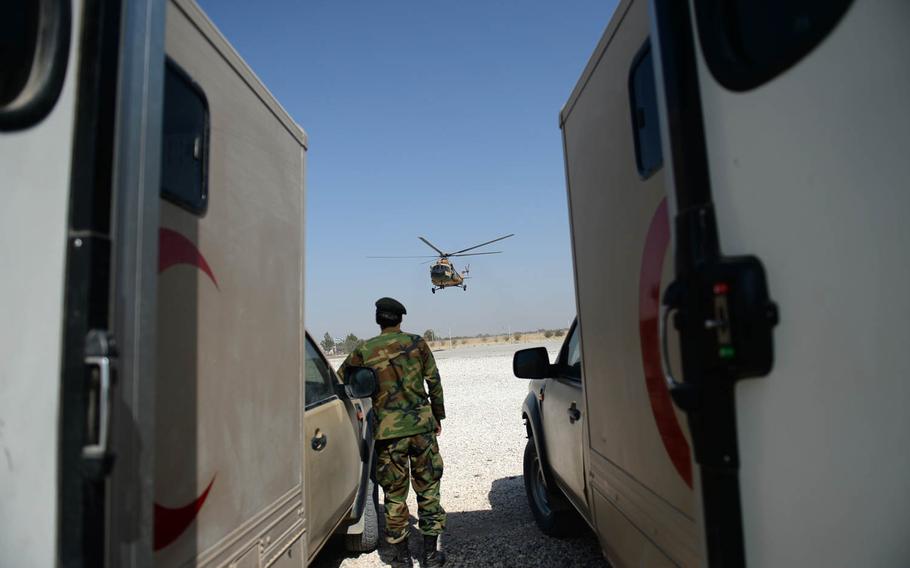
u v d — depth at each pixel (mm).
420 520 3920
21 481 1134
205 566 1780
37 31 1226
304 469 2816
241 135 2207
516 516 4840
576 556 3930
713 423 1225
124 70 1274
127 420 1225
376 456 4133
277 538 2381
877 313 1071
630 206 2086
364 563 4105
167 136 1668
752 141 1214
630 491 2248
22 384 1150
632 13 2010
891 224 1063
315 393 3445
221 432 1919
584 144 2723
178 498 1644
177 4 1770
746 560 1186
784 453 1148
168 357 1621
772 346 1157
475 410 10289
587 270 2734
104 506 1150
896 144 1062
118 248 1230
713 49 1290
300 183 2895
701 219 1260
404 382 3949
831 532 1104
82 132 1188
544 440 4266
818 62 1145
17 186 1191
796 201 1153
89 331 1139
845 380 1096
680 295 1290
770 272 1171
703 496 1267
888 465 1061
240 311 2113
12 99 1212
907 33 1063
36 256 1169
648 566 2080
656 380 1867
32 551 1122
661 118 1396
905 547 1042
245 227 2195
